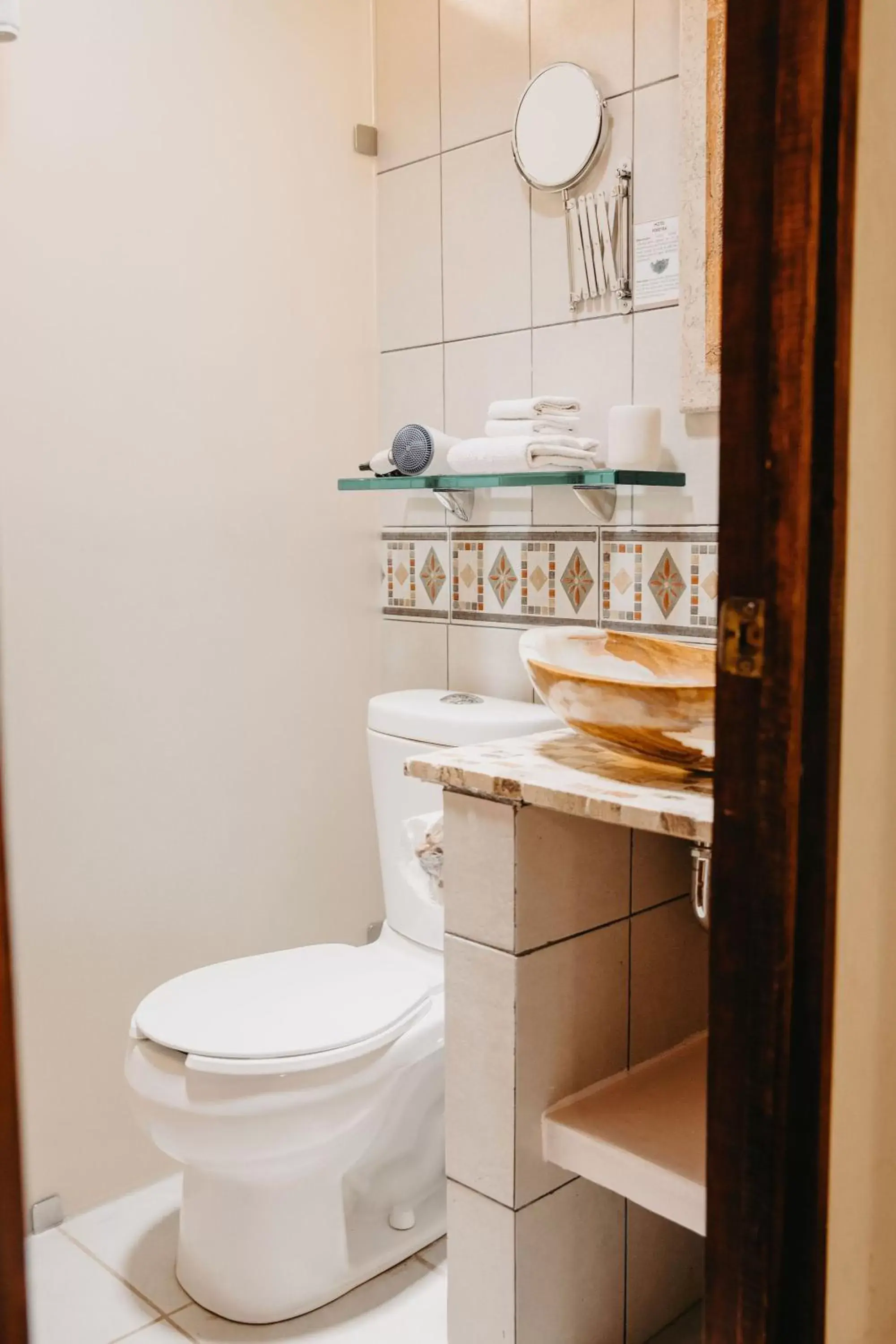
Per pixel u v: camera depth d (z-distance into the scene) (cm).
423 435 203
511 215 206
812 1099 94
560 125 193
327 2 220
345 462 231
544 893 143
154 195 196
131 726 199
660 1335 171
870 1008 101
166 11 196
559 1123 144
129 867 201
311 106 219
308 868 229
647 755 137
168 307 199
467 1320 153
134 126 192
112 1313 174
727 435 90
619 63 187
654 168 184
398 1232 189
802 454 86
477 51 209
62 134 183
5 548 181
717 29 169
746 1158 95
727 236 89
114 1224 196
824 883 91
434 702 205
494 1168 146
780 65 84
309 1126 160
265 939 223
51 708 188
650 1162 133
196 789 209
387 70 227
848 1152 100
